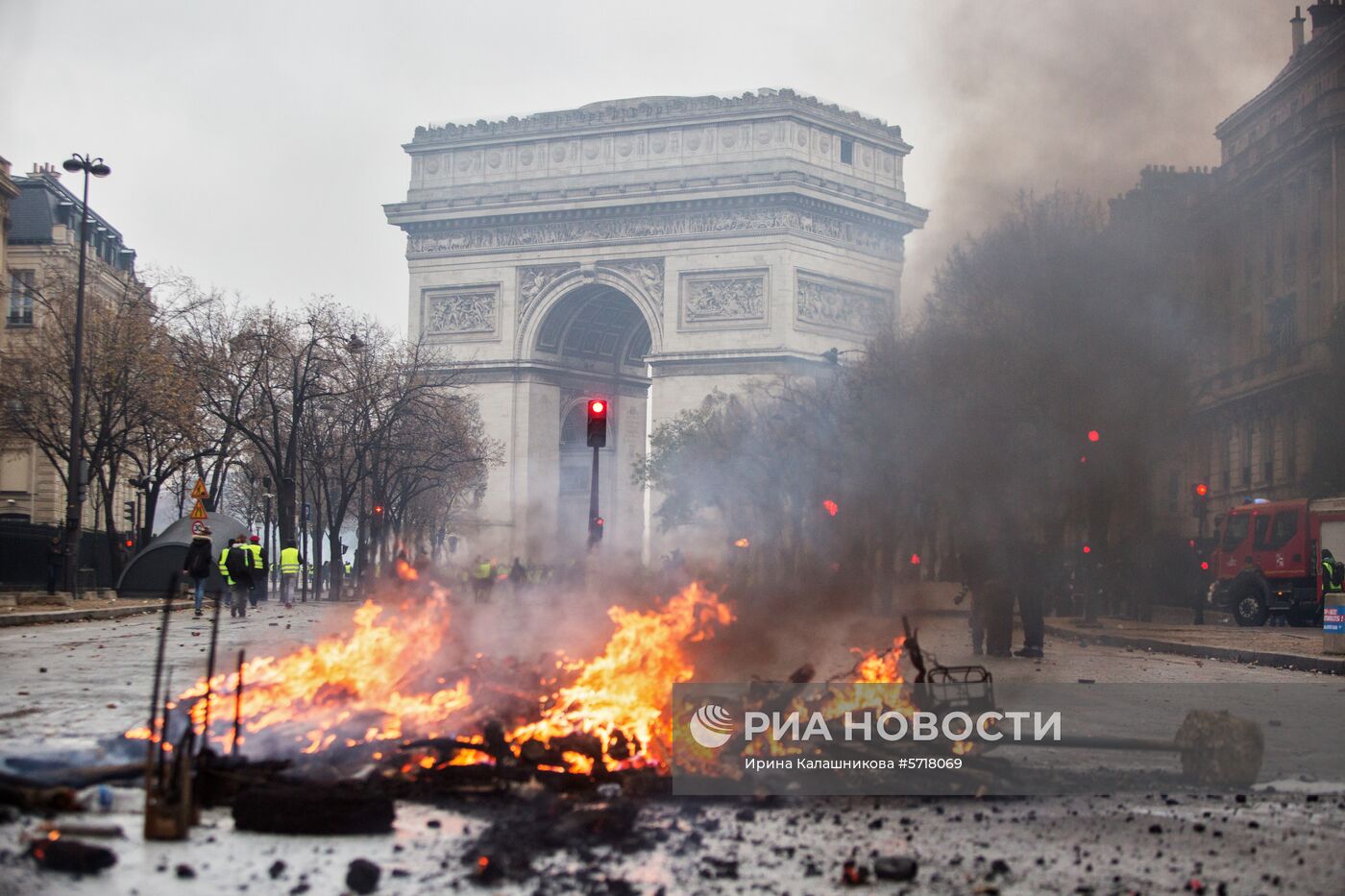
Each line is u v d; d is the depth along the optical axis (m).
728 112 149.62
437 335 159.25
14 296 127.62
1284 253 96.19
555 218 155.00
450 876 12.08
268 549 136.62
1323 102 89.62
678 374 148.12
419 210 159.00
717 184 147.50
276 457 99.19
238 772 14.76
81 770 15.03
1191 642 49.78
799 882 12.24
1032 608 40.78
